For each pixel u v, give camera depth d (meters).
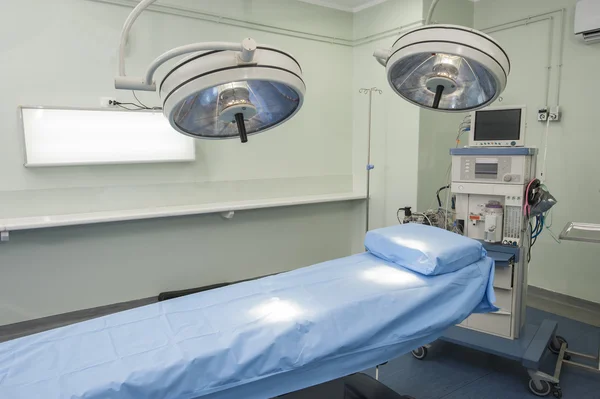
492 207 2.39
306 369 1.22
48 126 2.76
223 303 1.38
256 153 3.70
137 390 0.99
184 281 3.40
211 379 1.07
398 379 2.36
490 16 3.70
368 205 4.08
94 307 3.03
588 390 2.21
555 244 3.37
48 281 2.86
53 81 2.80
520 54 3.50
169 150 3.20
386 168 3.92
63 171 2.87
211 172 3.48
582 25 2.98
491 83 1.33
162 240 3.27
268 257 3.83
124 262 3.12
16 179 2.73
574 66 3.16
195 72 0.98
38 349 1.14
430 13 1.41
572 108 3.19
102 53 2.95
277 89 1.12
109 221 2.84
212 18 3.34
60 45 2.80
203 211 3.10
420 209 3.68
